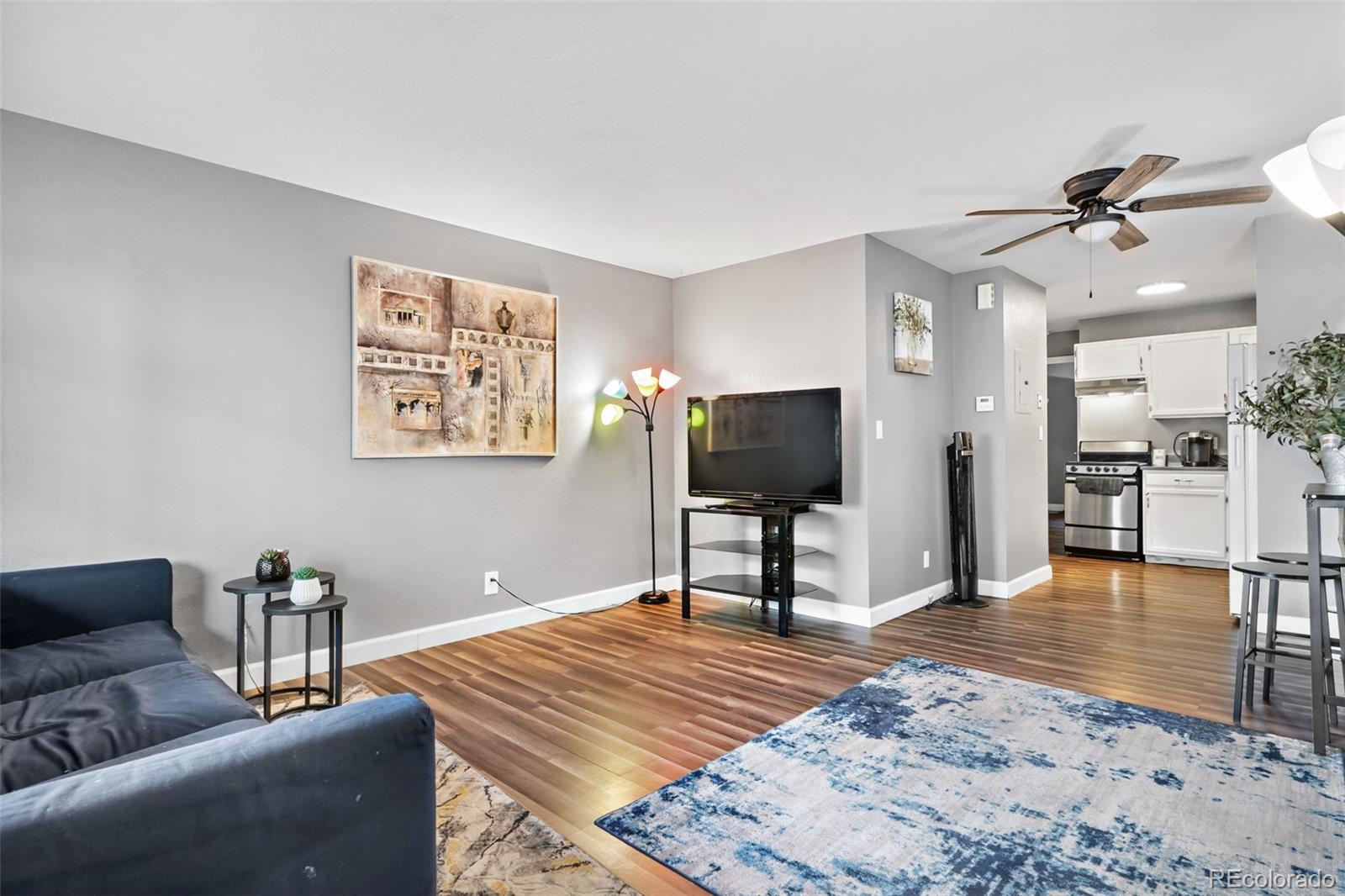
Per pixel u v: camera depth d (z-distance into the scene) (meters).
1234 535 4.25
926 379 4.82
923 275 4.79
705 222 3.89
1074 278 5.31
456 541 3.88
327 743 1.11
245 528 3.10
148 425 2.85
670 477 5.18
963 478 4.71
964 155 3.01
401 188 3.34
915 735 2.59
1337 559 2.74
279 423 3.21
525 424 4.18
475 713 2.83
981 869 1.77
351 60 2.24
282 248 3.23
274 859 1.05
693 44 2.17
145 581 2.68
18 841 0.84
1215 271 5.08
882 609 4.26
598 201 3.55
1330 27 2.08
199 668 2.14
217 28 2.05
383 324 3.54
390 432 3.56
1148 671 3.31
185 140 2.80
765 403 4.41
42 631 2.45
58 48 2.15
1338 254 3.70
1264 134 2.81
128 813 0.92
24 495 2.57
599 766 2.37
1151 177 2.65
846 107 2.58
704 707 2.89
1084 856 1.81
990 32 2.11
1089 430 7.02
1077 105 2.57
